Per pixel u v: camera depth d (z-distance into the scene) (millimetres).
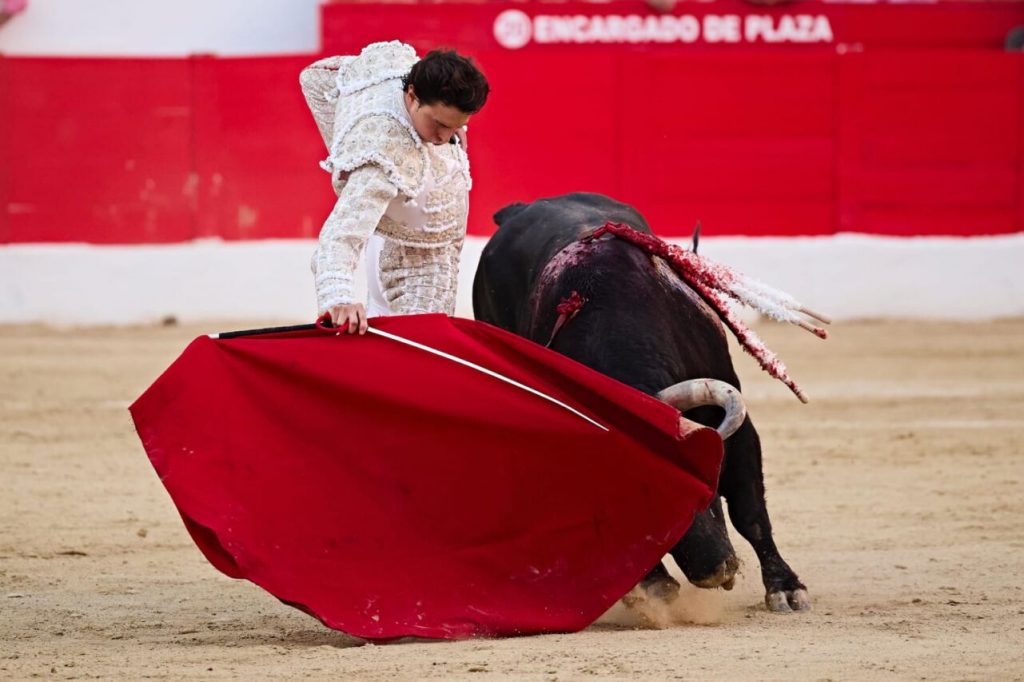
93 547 12539
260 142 30625
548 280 10070
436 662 8102
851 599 10328
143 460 16719
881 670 7867
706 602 9992
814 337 28078
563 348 9672
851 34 32844
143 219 30609
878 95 31344
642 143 30969
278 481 8852
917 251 30906
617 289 9688
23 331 28578
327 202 30703
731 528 13195
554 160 30812
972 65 31391
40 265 29984
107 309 30000
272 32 32656
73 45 32219
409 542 8961
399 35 31625
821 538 12773
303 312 30141
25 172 30422
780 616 9727
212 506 8688
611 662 8078
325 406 9000
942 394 21516
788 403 20859
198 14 32531
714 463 8852
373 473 9000
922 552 12102
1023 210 31625
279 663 8227
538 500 9102
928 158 31438
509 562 9055
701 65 31016
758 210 31281
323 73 9453
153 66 30516
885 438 18078
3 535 12930
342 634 9297
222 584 11164
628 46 32375
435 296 9609
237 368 8922
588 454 9023
